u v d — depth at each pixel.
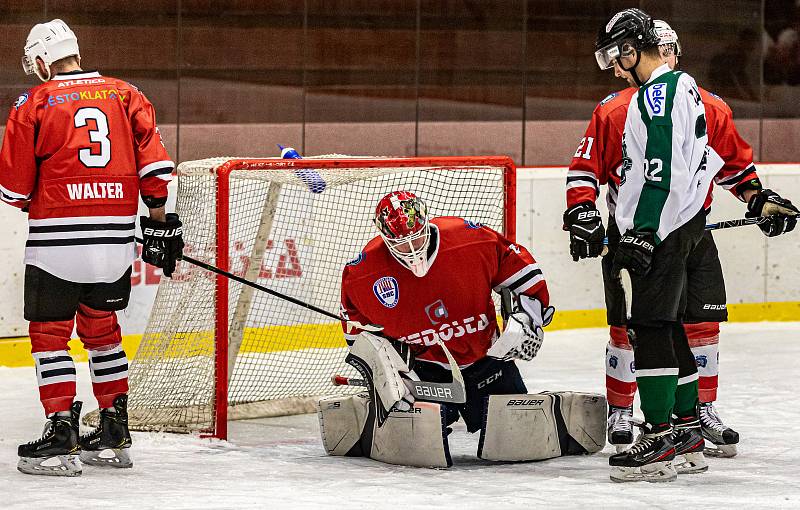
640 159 10.41
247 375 15.27
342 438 11.66
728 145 11.48
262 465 11.27
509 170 13.94
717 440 11.58
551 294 20.45
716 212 21.00
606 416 11.63
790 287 21.58
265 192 16.22
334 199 16.77
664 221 10.25
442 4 27.00
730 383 15.95
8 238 17.00
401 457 11.20
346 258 16.95
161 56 24.78
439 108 27.31
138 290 17.59
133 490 10.20
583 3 27.72
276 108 26.02
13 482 10.49
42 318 10.82
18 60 23.05
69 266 10.71
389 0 26.62
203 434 12.59
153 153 10.94
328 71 26.36
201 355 13.12
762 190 11.51
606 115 11.24
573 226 11.11
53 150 10.66
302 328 16.38
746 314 21.36
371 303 11.05
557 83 27.91
